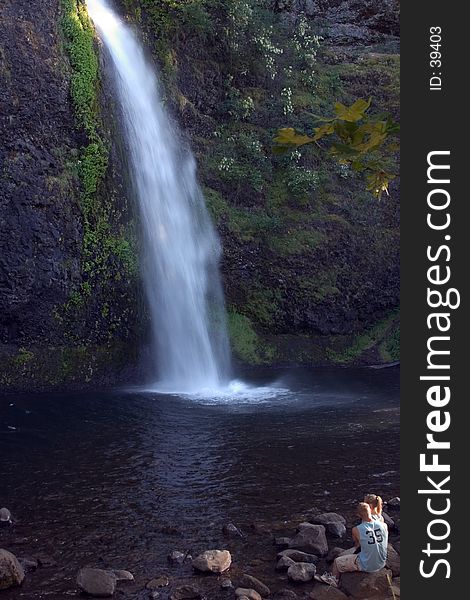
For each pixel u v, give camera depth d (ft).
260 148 72.08
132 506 27.20
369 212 74.54
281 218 71.20
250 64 77.25
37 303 53.42
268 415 43.96
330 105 79.30
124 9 66.74
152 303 60.70
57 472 31.73
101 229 56.70
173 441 37.27
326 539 23.34
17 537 24.06
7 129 52.26
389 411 44.86
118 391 53.67
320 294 70.44
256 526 24.76
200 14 70.79
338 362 69.77
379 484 29.45
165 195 64.54
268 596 19.52
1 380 51.62
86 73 55.57
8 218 52.19
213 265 67.82
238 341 67.67
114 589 19.81
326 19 95.35
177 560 21.88
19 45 52.80
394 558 21.31
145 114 64.34
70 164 55.26
